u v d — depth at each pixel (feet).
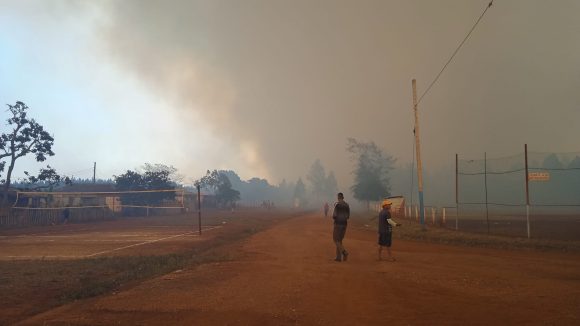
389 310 25.21
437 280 34.47
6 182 155.94
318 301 27.73
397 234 87.35
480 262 45.37
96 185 236.22
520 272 38.34
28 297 31.91
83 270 44.32
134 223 143.54
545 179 67.82
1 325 24.67
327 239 75.41
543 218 146.20
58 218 150.41
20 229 117.80
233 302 27.86
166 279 37.32
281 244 67.31
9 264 48.73
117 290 35.14
